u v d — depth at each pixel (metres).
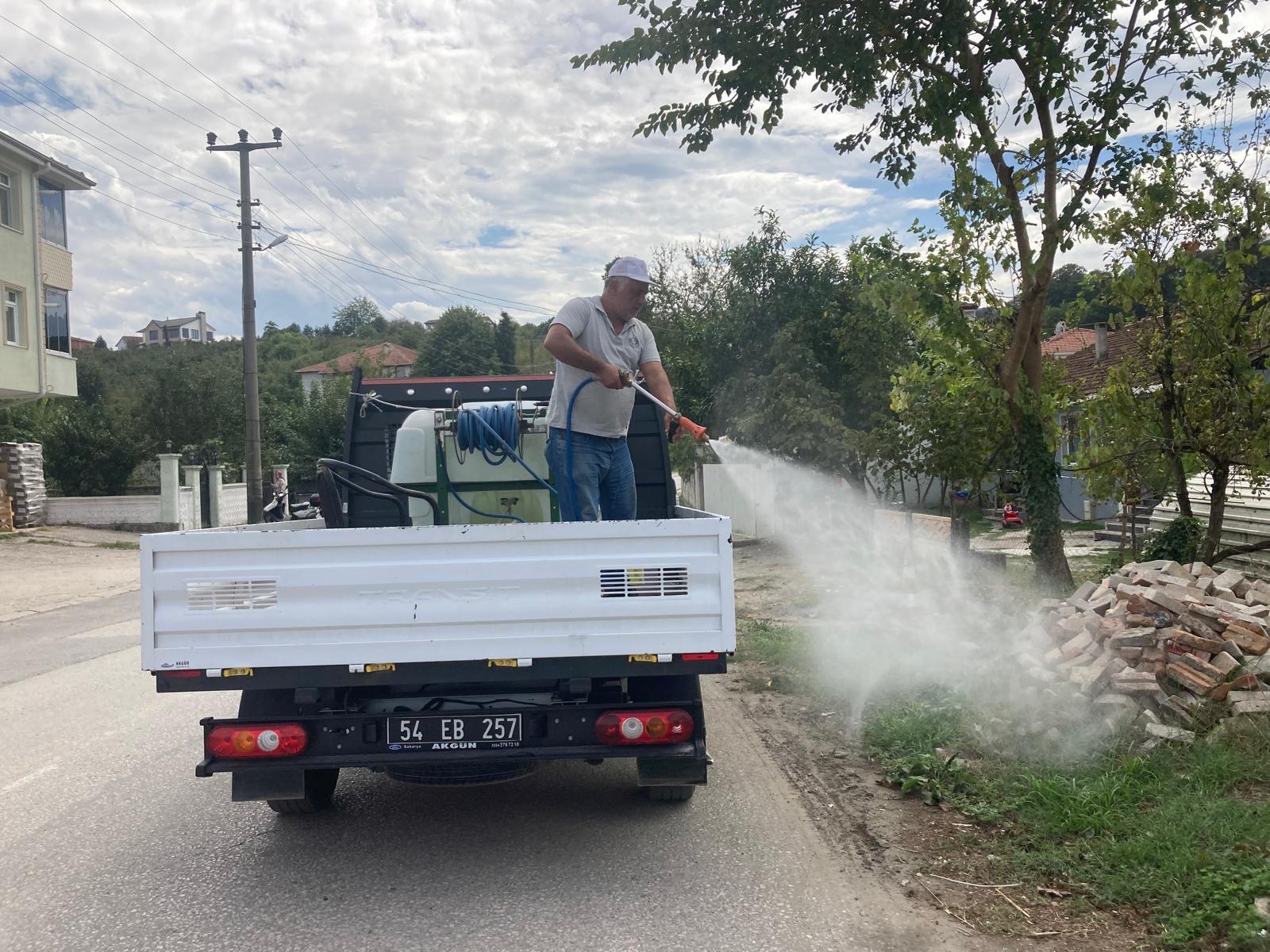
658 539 4.08
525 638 4.07
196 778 5.88
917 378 10.77
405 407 7.00
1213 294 8.44
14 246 26.44
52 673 9.38
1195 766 4.73
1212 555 9.12
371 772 5.99
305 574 4.06
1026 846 4.33
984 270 9.56
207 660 4.07
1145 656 5.57
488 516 5.70
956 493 11.48
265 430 38.25
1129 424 9.27
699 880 4.18
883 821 4.75
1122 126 8.54
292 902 4.06
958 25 8.25
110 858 4.60
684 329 22.55
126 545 24.20
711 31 8.38
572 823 4.94
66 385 29.16
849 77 8.78
